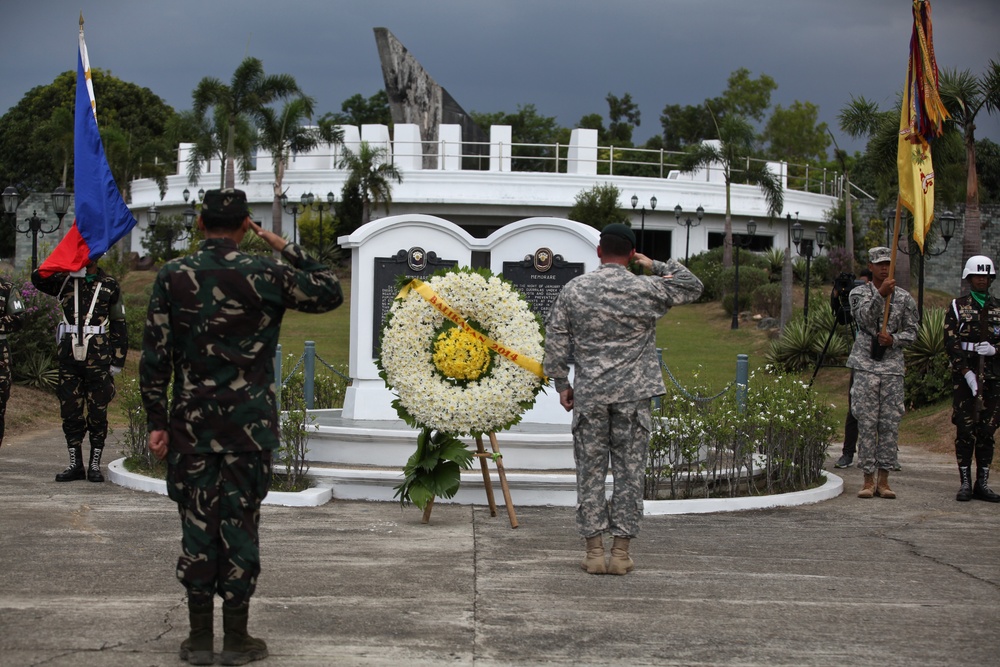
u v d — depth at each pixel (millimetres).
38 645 4562
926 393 17203
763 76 77750
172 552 6441
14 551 6383
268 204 44094
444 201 41906
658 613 5293
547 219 10703
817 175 58812
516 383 7555
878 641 4887
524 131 75938
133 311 21531
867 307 9078
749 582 5977
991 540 7387
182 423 4426
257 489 4484
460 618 5129
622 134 87625
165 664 4363
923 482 10305
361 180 39438
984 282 9125
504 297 7691
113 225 9250
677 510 8250
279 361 11500
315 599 5426
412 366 7598
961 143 23797
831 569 6355
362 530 7297
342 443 9414
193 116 39281
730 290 32219
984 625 5184
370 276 10836
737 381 10383
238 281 4461
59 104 57312
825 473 9961
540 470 9211
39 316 16359
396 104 47594
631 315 6074
